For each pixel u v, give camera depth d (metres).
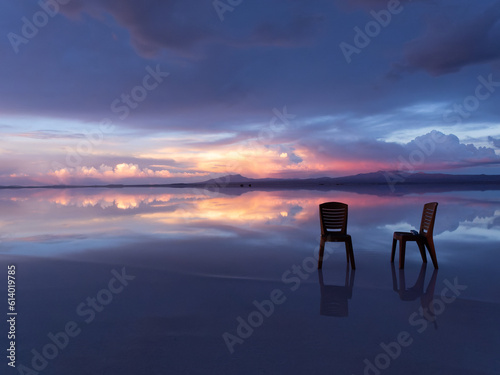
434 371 2.00
